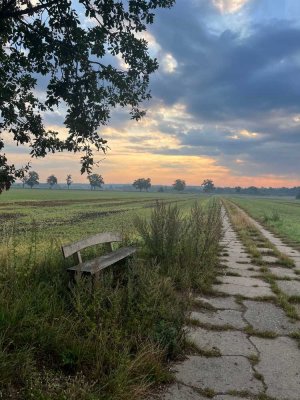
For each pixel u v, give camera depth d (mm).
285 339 5043
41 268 5566
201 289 7180
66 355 3656
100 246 7883
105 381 3404
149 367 3754
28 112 6250
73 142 6375
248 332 5211
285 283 8359
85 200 81688
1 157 5684
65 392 3080
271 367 4184
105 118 6316
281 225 25891
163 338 4270
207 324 5441
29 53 5523
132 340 4168
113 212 40469
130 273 5734
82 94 5883
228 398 3504
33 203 61594
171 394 3523
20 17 5324
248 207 63188
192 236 8758
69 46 5508
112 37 6000
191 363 4191
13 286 4590
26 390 3080
